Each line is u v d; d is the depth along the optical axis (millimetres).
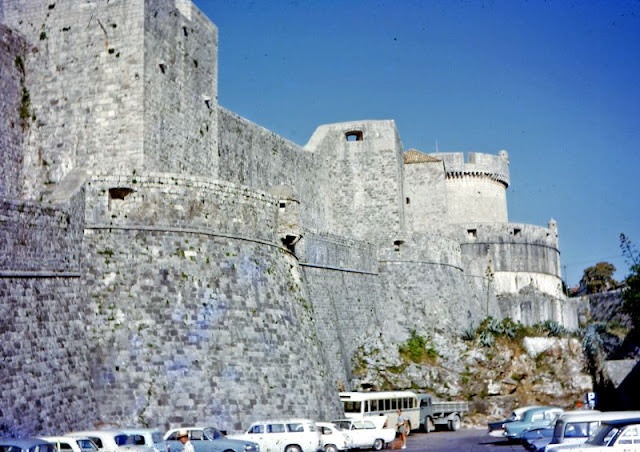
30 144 43969
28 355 30828
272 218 44406
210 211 40312
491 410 61688
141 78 42812
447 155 102438
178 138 45875
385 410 48250
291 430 35219
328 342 54906
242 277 40438
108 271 36781
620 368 67000
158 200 38781
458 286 72312
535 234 92625
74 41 44062
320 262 56625
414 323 66125
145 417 34250
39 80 44281
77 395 32969
